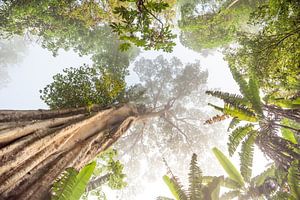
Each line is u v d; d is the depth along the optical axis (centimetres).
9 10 1522
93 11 1598
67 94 1276
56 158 869
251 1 1554
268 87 1162
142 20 570
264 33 1112
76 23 1784
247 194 1198
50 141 809
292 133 1150
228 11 1518
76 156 935
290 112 981
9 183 684
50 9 1664
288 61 1034
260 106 1023
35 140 761
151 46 597
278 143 992
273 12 949
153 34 585
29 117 894
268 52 1080
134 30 577
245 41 1226
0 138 681
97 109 1208
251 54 1146
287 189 1088
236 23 1639
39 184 769
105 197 1349
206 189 1193
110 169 1262
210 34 1752
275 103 1071
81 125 988
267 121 1017
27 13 1518
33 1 1470
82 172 768
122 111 1372
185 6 1741
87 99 1195
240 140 1048
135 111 1545
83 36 1911
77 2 1585
